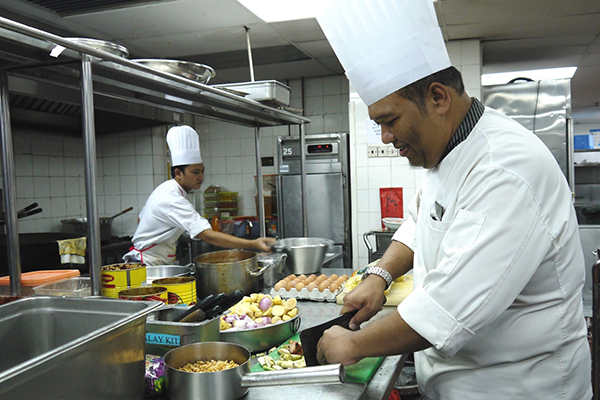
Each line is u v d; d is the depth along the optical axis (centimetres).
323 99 488
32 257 272
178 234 251
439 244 102
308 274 223
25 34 103
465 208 90
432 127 96
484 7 299
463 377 101
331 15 102
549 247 88
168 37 339
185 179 239
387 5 92
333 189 413
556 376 95
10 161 147
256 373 93
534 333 93
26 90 163
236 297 130
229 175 523
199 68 173
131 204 473
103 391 81
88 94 127
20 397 65
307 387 102
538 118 363
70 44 115
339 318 119
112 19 297
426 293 90
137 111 258
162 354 113
